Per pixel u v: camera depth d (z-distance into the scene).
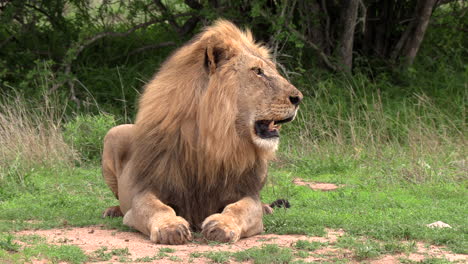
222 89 7.62
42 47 20.28
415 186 12.34
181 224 7.32
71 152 14.54
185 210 8.05
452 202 10.99
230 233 7.32
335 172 14.27
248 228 7.76
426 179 12.91
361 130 16.52
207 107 7.61
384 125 16.66
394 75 20.42
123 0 20.92
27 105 16.75
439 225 8.74
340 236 7.93
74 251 6.72
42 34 20.64
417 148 14.96
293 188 12.21
